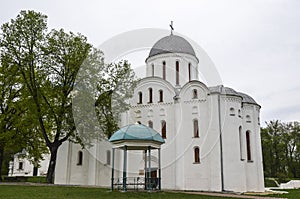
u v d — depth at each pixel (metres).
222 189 27.88
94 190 19.34
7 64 27.03
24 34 26.36
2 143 28.94
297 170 62.81
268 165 62.47
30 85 27.05
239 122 30.75
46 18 27.14
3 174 47.06
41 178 40.72
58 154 32.38
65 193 17.38
